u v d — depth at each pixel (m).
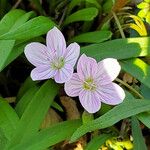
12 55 0.07
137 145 0.07
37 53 0.07
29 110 0.07
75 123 0.07
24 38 0.07
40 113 0.07
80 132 0.07
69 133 0.07
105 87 0.07
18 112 0.07
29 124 0.07
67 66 0.07
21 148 0.07
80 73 0.07
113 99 0.07
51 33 0.07
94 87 0.07
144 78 0.07
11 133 0.07
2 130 0.07
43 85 0.07
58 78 0.07
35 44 0.07
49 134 0.07
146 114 0.07
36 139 0.07
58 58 0.07
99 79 0.07
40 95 0.07
